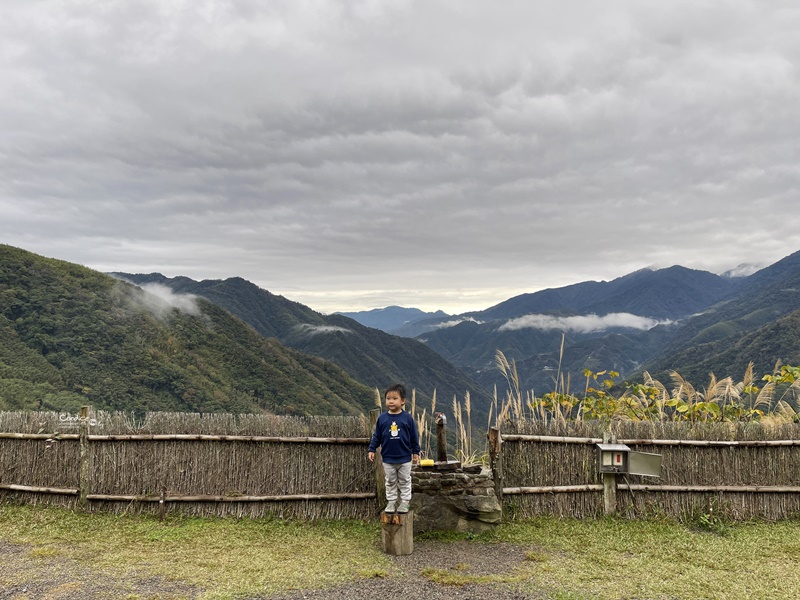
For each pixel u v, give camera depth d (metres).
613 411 8.70
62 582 4.30
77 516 6.05
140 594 4.09
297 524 6.01
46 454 6.42
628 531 5.87
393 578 4.54
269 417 6.40
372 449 5.52
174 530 5.70
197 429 6.31
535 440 6.35
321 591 4.23
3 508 6.23
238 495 6.18
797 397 8.35
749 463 6.44
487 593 4.25
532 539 5.62
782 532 5.89
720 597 4.23
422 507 5.85
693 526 6.13
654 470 6.27
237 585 4.30
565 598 4.15
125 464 6.28
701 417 8.35
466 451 7.88
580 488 6.32
